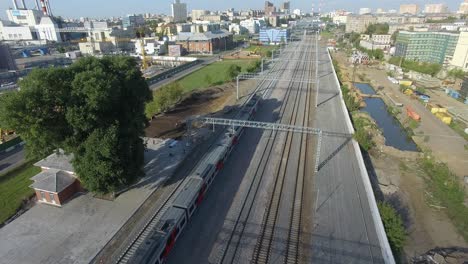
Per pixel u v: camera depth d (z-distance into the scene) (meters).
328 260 29.09
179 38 188.38
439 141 62.22
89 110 33.66
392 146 61.12
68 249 31.14
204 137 58.25
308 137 58.31
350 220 34.53
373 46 175.50
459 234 36.19
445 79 111.62
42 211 37.16
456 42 123.25
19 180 44.38
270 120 68.25
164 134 59.88
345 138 58.06
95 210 37.28
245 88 97.44
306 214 35.66
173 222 30.77
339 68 131.62
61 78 34.03
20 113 29.67
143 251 26.73
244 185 41.75
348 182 42.50
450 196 43.00
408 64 132.25
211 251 30.39
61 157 42.16
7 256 30.12
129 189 41.62
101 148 33.44
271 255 29.89
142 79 41.91
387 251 29.19
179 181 43.59
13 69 132.88
